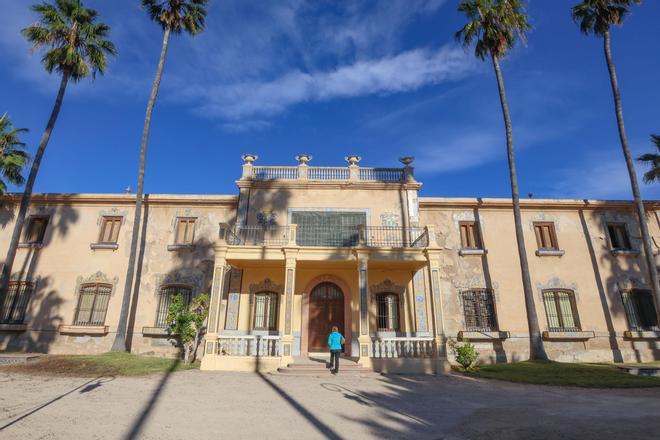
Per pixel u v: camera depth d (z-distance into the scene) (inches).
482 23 719.1
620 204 745.6
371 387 415.2
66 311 676.1
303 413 294.0
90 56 700.7
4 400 309.9
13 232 672.4
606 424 258.1
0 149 703.1
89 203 745.6
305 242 687.7
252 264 645.9
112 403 311.4
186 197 740.0
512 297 695.7
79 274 697.6
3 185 703.1
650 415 288.4
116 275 698.2
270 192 724.7
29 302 679.1
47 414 270.4
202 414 284.7
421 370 530.0
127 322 669.3
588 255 725.9
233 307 649.0
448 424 265.9
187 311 627.8
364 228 611.5
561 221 748.0
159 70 733.9
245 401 334.0
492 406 327.3
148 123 700.7
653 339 677.9
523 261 644.1
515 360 658.8
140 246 716.0
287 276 573.3
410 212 710.5
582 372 516.4
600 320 686.5
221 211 743.1
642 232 637.3
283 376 479.5
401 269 673.6
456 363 636.7
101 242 718.5
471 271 709.9
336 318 656.4
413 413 299.6
